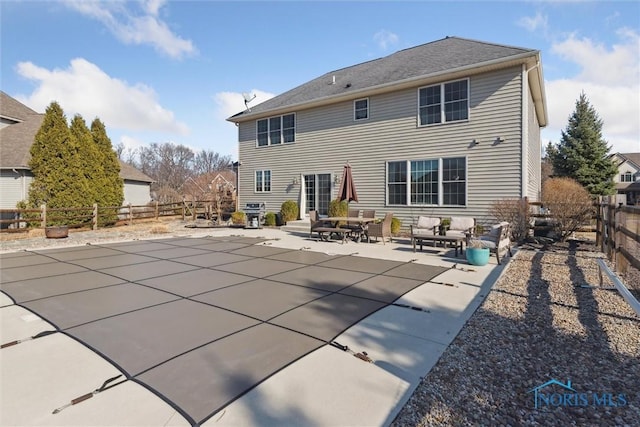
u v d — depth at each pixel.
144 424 2.11
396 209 12.64
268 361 2.94
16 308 4.41
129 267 7.02
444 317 3.99
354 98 13.60
